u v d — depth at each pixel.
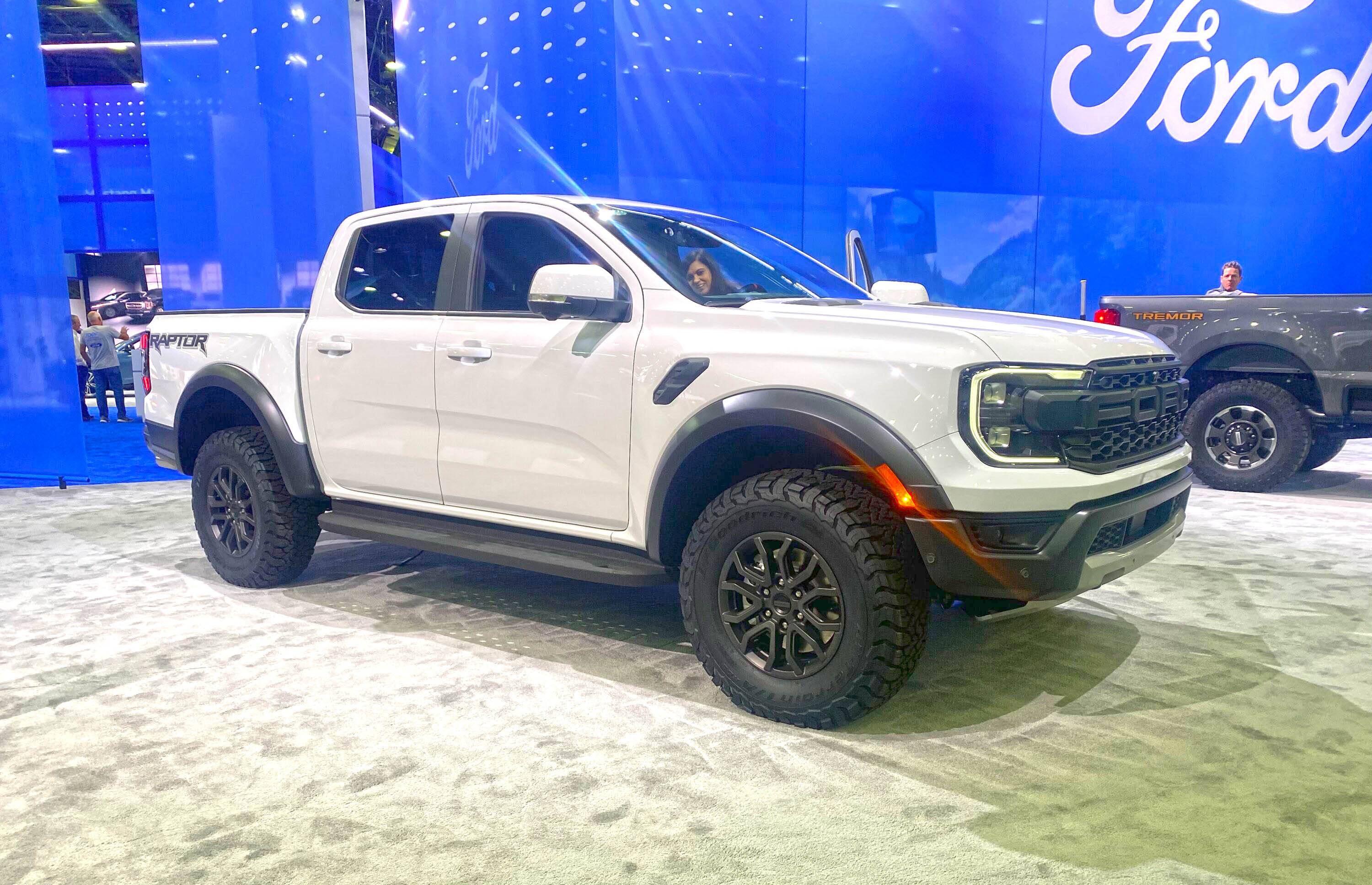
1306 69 11.03
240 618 3.58
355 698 2.77
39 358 7.07
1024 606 2.45
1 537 5.27
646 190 9.91
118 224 17.72
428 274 3.38
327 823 2.05
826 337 2.47
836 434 2.36
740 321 2.63
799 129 10.30
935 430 2.28
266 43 8.73
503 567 4.32
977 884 1.79
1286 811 2.05
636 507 2.78
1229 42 10.90
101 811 2.12
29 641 3.36
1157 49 10.83
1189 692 2.76
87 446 9.76
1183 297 6.04
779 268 3.31
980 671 2.94
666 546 2.76
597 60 9.48
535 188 9.52
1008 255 11.53
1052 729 2.51
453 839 1.98
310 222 9.07
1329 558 4.32
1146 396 2.59
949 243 11.23
